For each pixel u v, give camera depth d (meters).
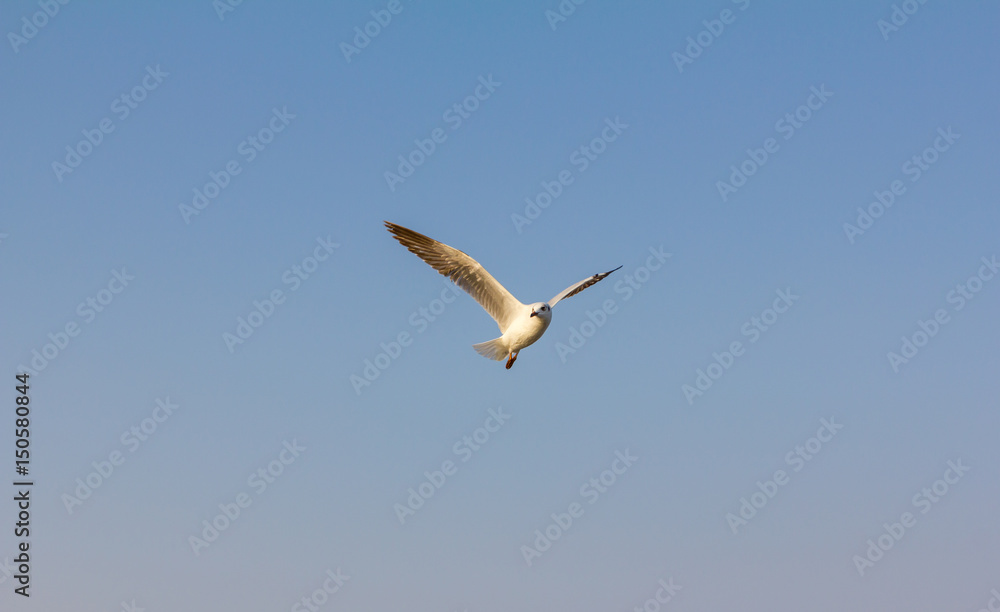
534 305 16.05
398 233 16.08
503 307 16.39
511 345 16.33
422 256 16.23
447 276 16.38
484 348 16.64
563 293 17.56
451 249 15.91
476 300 16.52
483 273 16.03
